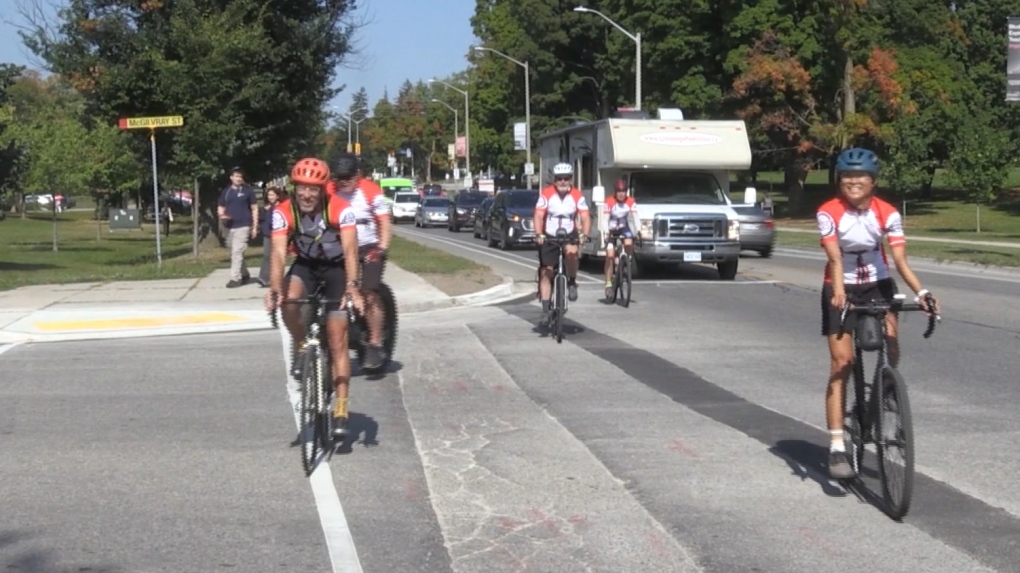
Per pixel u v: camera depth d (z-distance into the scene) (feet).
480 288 64.59
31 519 21.84
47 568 19.08
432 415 31.55
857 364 23.26
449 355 42.50
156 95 89.20
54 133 138.62
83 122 143.02
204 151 86.02
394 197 212.02
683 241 73.36
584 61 220.64
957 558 19.43
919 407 32.24
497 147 248.32
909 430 20.92
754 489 23.89
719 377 37.78
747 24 163.73
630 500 23.11
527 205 113.19
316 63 107.45
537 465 25.96
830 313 22.91
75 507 22.63
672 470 25.46
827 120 169.58
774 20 164.04
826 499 23.11
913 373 37.83
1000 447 27.35
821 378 37.52
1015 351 42.60
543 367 39.83
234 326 50.26
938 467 25.45
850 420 24.04
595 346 44.88
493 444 28.02
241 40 85.51
